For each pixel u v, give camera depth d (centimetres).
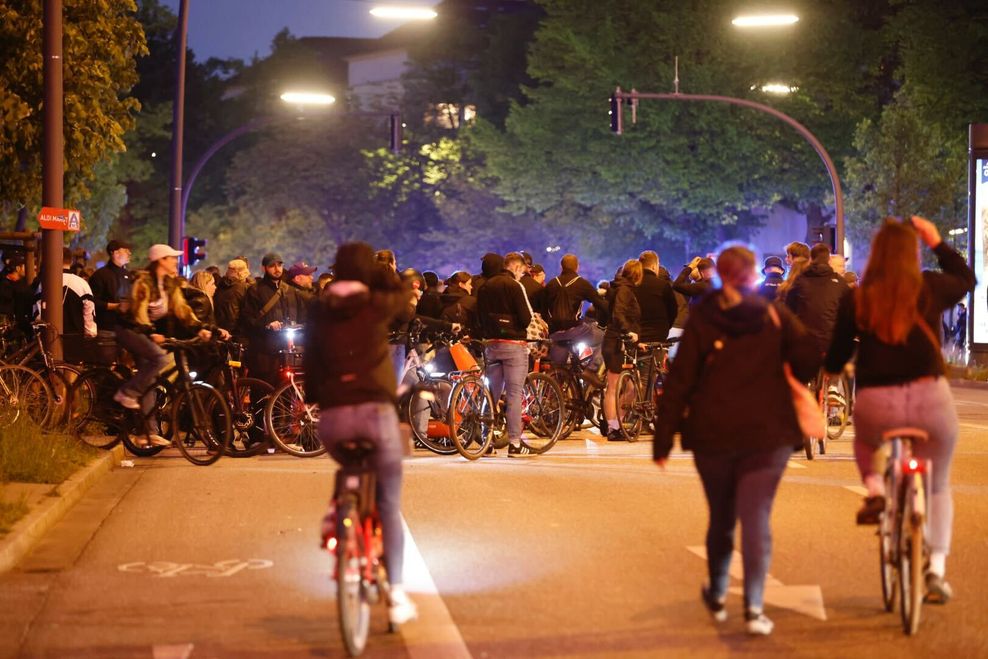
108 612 1002
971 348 4112
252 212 10194
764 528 888
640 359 2162
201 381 1888
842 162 6756
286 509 1462
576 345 2170
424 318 1977
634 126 6850
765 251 8612
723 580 931
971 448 2020
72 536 1304
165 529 1341
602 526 1334
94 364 1931
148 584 1096
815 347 883
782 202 7919
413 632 929
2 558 1136
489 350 1938
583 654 870
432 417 1948
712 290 895
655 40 6788
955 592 1028
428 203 9994
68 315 2120
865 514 924
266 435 1917
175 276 1850
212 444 1839
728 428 875
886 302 912
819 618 955
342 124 10200
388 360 902
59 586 1091
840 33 6612
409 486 1617
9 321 2303
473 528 1324
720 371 879
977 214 4075
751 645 884
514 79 9469
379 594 919
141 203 10762
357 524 869
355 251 910
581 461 1889
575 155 7212
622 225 7750
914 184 5144
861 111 6688
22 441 1614
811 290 1712
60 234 2080
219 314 2086
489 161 7688
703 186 6856
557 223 8019
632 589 1055
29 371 1900
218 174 11412
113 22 2627
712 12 6675
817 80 6625
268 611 1002
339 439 889
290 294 2047
